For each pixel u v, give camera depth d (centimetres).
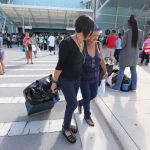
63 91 295
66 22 3447
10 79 694
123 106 443
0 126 365
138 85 609
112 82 566
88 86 342
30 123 377
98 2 2227
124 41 501
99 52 338
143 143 310
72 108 303
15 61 1122
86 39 291
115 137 332
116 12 2492
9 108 443
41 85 400
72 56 269
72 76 284
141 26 2459
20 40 2416
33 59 1227
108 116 394
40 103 393
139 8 2405
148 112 414
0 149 302
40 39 1953
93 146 312
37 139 328
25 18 3139
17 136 335
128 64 512
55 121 386
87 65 319
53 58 1295
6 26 3231
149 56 1059
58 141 323
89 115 374
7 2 2698
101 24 2603
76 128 351
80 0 2848
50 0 2828
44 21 3397
